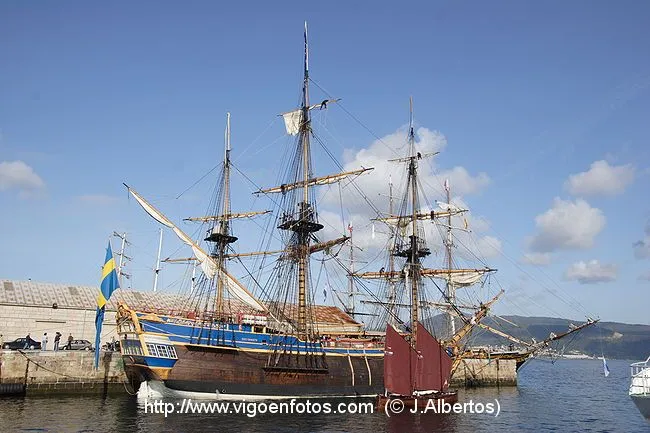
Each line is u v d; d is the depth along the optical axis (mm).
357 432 41312
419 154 77438
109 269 54156
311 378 58906
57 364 52812
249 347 55562
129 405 48594
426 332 56250
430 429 43875
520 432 44156
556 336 82562
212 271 61969
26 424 38562
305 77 73812
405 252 75000
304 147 72438
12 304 61781
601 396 77625
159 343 50625
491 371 86312
